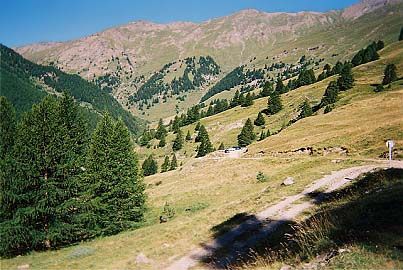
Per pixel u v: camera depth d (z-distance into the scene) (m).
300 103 167.75
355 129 74.00
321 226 19.44
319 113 134.50
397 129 62.78
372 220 17.73
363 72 167.38
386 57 183.50
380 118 80.19
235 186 58.09
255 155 85.19
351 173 40.03
